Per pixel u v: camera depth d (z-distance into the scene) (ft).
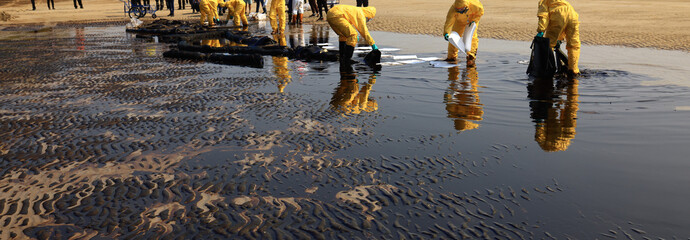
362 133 14.10
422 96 18.93
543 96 18.57
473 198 9.61
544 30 22.20
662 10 58.95
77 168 11.76
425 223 8.61
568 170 11.03
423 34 43.45
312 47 30.42
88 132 14.85
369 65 27.07
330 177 10.82
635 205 9.23
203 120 15.88
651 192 9.82
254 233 8.34
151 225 8.73
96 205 9.62
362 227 8.50
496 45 34.24
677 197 9.57
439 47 34.60
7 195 10.21
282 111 16.85
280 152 12.56
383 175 10.87
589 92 19.11
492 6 74.13
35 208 9.55
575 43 22.11
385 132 14.16
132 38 46.06
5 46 39.65
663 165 11.27
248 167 11.54
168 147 13.20
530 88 20.10
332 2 62.28
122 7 105.70
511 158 11.84
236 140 13.66
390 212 9.06
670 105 16.84
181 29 49.88
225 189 10.27
